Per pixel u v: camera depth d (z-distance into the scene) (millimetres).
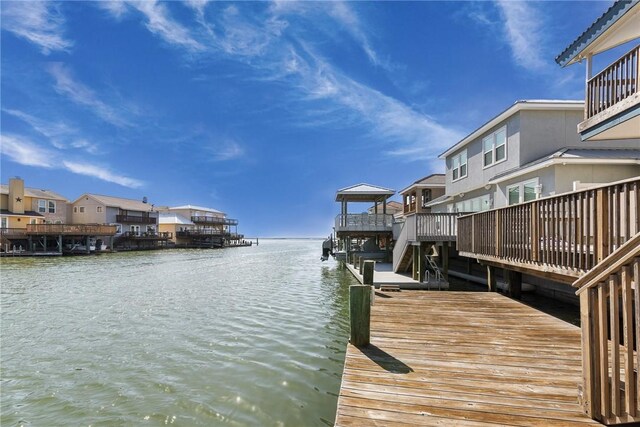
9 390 5633
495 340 5023
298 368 6340
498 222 7816
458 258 16750
